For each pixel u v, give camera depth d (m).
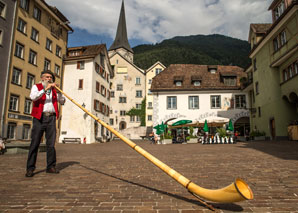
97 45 31.02
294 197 2.81
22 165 5.80
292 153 8.05
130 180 3.95
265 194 2.96
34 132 4.25
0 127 18.62
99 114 30.64
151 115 47.84
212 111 27.86
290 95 17.47
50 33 26.47
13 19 20.52
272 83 19.33
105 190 3.24
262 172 4.55
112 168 5.32
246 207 2.44
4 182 3.72
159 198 2.84
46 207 2.50
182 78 29.30
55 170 4.57
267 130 20.58
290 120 18.31
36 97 4.07
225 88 27.89
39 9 24.59
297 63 16.23
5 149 9.51
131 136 45.59
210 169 5.06
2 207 2.49
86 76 28.50
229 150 10.38
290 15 15.89
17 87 20.83
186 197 2.87
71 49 30.33
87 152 11.29
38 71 24.05
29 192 3.12
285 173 4.39
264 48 20.91
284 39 17.42
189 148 13.14
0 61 19.03
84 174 4.47
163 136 22.67
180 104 28.23
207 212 2.30
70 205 2.56
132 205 2.55
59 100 4.72
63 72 29.16
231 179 3.94
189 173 4.59
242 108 27.48
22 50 21.86
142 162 6.54
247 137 23.22
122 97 48.22
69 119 28.09
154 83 29.58
